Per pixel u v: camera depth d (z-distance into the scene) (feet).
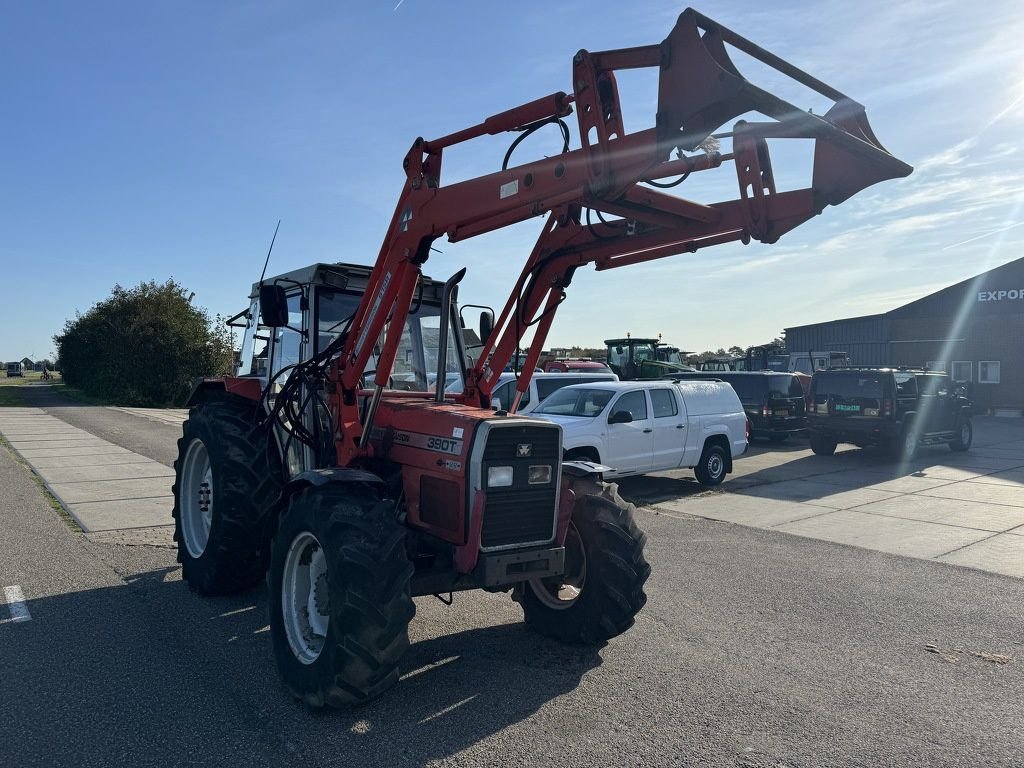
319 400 16.28
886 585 20.81
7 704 12.43
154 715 12.10
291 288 18.10
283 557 13.44
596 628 15.05
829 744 11.59
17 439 54.24
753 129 10.94
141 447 50.62
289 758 10.78
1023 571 22.40
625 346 92.58
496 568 12.85
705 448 39.27
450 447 13.32
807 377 65.82
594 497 15.53
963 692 13.70
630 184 10.65
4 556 22.07
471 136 13.17
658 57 10.25
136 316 107.96
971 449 57.82
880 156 10.80
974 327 99.55
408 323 18.38
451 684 13.61
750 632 16.84
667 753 11.18
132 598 18.42
